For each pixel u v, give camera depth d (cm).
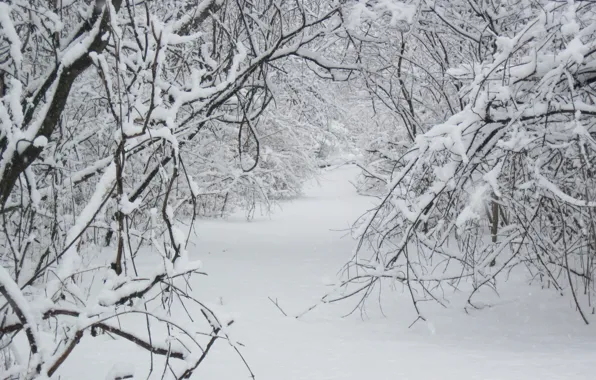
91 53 316
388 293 826
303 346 530
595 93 607
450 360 462
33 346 268
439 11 834
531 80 588
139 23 661
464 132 606
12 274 467
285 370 442
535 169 575
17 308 257
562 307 737
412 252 1091
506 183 706
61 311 286
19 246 376
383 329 625
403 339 569
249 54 891
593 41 526
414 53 1035
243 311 683
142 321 589
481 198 531
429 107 1078
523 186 584
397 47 966
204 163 1269
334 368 448
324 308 725
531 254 840
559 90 599
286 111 1759
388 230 666
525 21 766
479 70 575
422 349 516
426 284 874
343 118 1345
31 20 438
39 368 267
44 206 557
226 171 1223
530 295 805
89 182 786
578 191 684
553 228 823
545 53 616
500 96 529
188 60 786
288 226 1727
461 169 618
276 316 669
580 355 461
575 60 507
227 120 902
